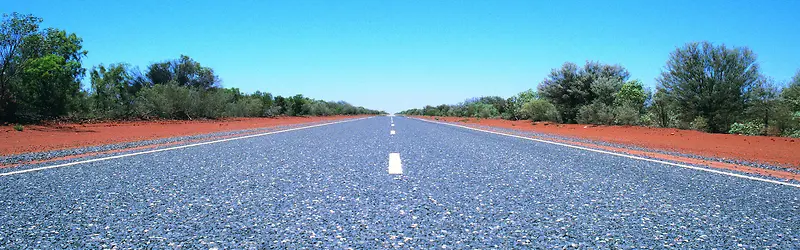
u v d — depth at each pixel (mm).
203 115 28203
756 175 4840
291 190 3727
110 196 3424
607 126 20188
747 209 3105
